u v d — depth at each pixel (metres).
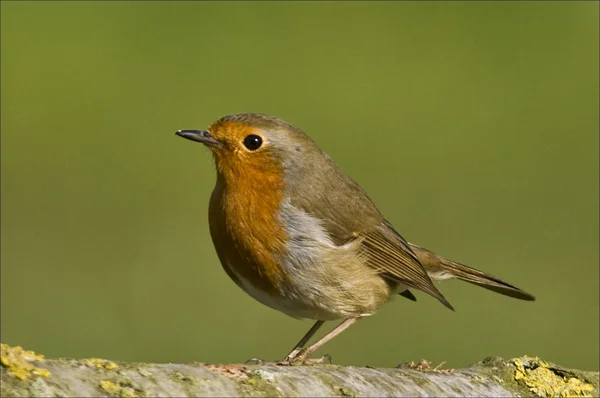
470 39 17.69
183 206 14.42
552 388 6.02
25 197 14.25
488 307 12.51
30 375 4.36
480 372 5.98
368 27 18.02
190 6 18.20
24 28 17.20
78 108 15.87
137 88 16.30
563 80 16.95
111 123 15.68
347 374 5.34
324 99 16.34
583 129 16.05
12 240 13.48
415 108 16.34
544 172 15.33
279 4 18.48
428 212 14.43
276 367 5.17
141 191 14.58
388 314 12.14
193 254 13.48
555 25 18.12
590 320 12.57
